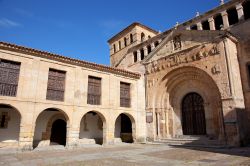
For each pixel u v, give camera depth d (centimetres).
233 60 1803
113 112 2170
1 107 1770
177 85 2338
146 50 3114
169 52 2302
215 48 1861
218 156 1170
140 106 2431
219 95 1792
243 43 1931
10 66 1645
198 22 2545
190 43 2097
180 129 2248
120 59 3650
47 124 2020
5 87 1582
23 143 1565
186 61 2086
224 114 1672
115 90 2259
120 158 1173
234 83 1700
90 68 2105
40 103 1705
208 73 1867
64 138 2159
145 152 1438
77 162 1054
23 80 1661
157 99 2370
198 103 2181
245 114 1728
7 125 1773
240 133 1573
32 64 1738
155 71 2420
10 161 1114
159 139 2223
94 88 2122
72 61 1967
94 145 2036
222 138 1719
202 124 2102
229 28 2139
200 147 1677
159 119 2327
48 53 1811
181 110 2314
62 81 1916
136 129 2317
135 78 2492
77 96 1942
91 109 2009
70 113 1861
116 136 2572
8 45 1611
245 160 995
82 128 2272
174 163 982
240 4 2125
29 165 987
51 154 1393
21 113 1594
